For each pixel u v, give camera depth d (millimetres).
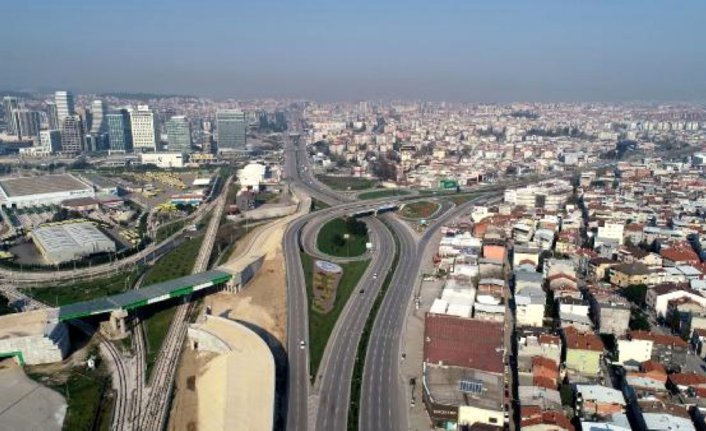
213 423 199875
